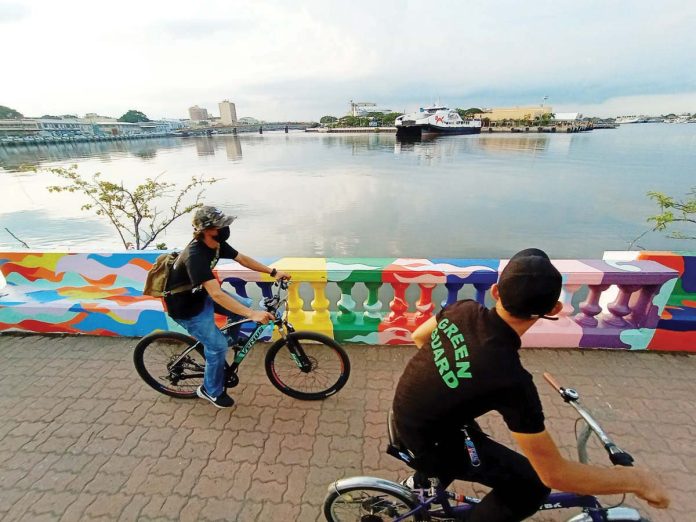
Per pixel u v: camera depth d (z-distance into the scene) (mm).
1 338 3902
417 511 1676
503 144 86938
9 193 31641
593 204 26609
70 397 3072
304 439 2631
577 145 83312
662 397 2902
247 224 22453
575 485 1228
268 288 3643
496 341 1203
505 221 22516
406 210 25703
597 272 3238
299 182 38719
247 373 3322
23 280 4094
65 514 2139
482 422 2766
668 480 2256
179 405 2975
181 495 2242
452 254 17234
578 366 3279
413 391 1366
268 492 2252
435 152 70688
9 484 2326
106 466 2441
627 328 3471
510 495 1511
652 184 33656
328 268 3480
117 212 18625
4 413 2904
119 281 3977
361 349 3629
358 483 1691
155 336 2891
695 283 3570
